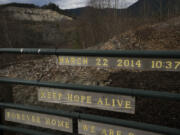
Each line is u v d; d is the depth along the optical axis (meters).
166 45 6.83
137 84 4.93
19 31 28.12
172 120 3.41
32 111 1.65
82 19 26.75
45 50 1.51
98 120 1.43
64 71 6.77
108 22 21.42
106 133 1.44
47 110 1.59
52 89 1.56
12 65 8.05
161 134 1.26
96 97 1.43
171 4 20.88
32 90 5.35
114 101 1.39
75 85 1.46
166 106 3.87
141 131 1.33
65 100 1.53
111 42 8.62
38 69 7.31
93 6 24.86
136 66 1.29
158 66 1.24
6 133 2.19
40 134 1.64
